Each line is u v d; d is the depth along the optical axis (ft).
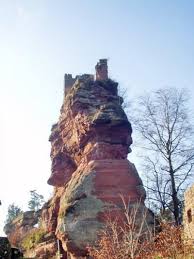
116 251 87.45
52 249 133.80
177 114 139.44
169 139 136.46
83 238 117.39
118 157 135.95
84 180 127.13
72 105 148.46
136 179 129.59
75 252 116.88
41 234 143.84
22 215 185.98
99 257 88.69
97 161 131.95
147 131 139.03
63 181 150.92
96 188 125.90
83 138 141.18
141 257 76.64
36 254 137.18
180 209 129.29
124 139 139.03
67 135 152.05
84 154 138.82
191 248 69.67
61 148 153.58
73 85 157.38
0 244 65.31
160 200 128.47
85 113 143.74
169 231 74.54
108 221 113.91
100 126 137.69
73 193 125.29
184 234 77.20
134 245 83.15
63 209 123.95
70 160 151.02
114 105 143.95
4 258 64.85
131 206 122.62
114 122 137.90
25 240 157.38
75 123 146.00
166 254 70.74
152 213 121.49
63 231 118.93
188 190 83.56
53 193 156.35
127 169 130.52
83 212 121.08
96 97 149.38
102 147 135.74
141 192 126.82
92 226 118.93
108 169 129.70
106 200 123.75
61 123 157.28
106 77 157.17
